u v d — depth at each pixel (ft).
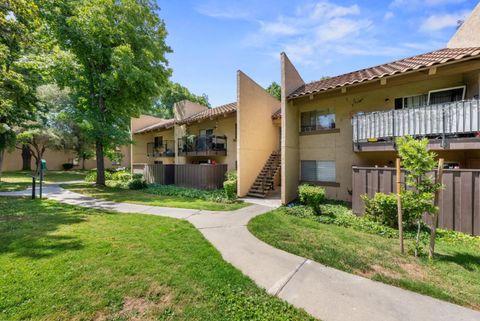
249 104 37.63
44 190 42.45
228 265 12.56
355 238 17.04
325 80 34.01
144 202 30.94
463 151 24.11
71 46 41.29
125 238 16.20
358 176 23.77
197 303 9.27
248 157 37.35
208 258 13.30
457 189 18.38
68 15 40.42
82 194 38.27
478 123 18.43
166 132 66.33
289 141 31.27
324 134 33.50
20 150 92.02
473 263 12.83
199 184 44.32
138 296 9.57
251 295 9.91
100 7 39.75
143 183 46.91
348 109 31.32
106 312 8.59
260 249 15.12
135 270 11.60
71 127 72.74
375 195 20.95
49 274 10.94
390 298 9.77
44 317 8.19
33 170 89.71
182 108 57.77
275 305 9.24
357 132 26.18
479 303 9.32
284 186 29.17
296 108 34.55
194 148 51.42
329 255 13.92
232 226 20.12
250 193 36.68
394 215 19.38
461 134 20.04
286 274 11.85
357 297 9.86
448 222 18.72
